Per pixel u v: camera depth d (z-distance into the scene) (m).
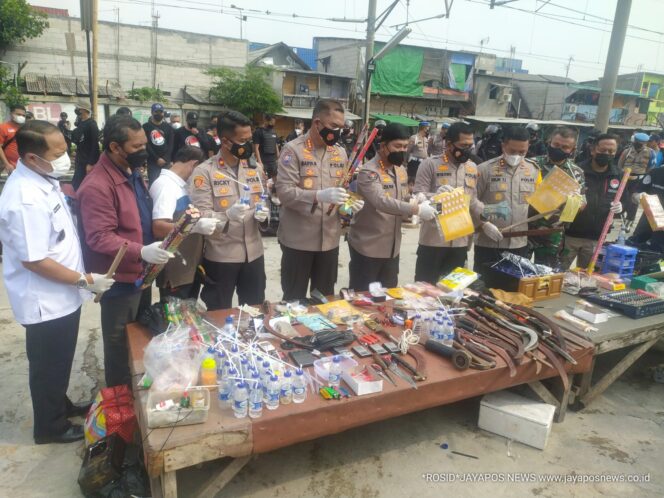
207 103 18.52
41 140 2.08
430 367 2.40
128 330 2.53
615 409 3.06
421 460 2.49
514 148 3.70
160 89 19.41
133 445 2.31
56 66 17.42
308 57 32.12
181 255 2.79
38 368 2.34
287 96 20.48
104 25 18.00
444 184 3.65
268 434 1.90
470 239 5.23
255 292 3.23
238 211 2.79
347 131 9.11
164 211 2.70
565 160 3.90
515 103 26.53
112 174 2.38
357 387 2.10
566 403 2.82
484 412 2.73
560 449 2.62
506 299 3.19
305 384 2.09
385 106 22.94
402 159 3.34
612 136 3.90
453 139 3.59
